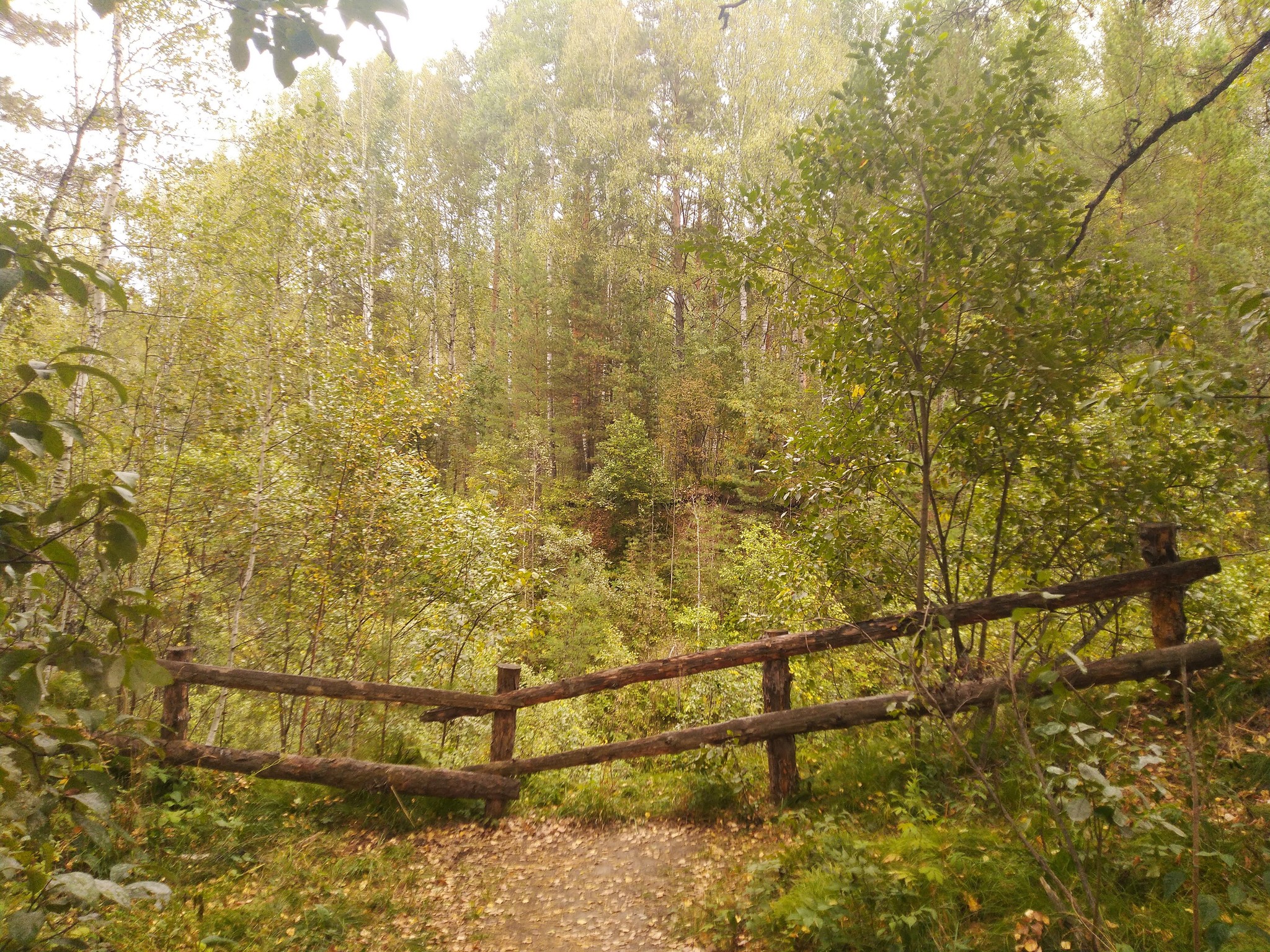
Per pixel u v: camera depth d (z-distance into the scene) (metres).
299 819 5.10
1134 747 2.93
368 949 3.71
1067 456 5.05
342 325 9.59
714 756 5.30
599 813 5.31
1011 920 2.88
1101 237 5.45
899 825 3.95
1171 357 4.33
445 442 31.64
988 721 4.52
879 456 5.75
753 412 25.25
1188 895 2.83
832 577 6.10
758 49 32.84
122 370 8.47
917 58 4.80
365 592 7.93
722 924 3.63
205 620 8.35
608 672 5.30
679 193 35.97
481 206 45.62
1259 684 4.42
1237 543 6.43
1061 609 5.27
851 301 5.02
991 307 4.71
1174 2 6.82
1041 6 4.66
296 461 8.67
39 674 1.63
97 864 3.98
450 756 7.61
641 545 26.02
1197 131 9.66
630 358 32.75
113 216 8.91
